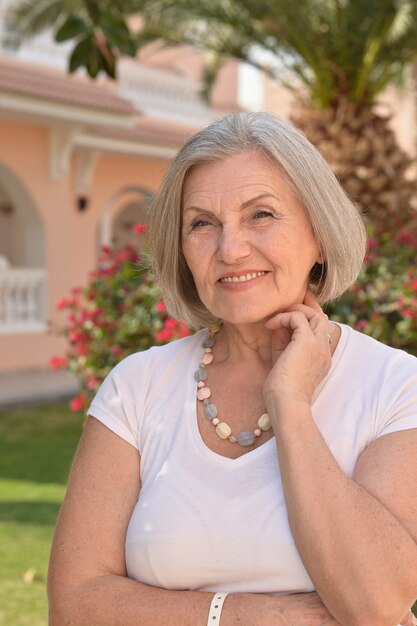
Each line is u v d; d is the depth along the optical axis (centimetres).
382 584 173
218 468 196
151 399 213
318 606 183
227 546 188
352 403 197
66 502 206
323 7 960
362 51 971
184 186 210
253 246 201
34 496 673
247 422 204
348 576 174
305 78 1027
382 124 997
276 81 1077
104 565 200
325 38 973
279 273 202
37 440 923
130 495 206
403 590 175
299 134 204
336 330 211
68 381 1358
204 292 208
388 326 647
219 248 202
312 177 201
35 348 1462
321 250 208
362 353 204
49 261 1479
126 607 190
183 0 1001
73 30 447
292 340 198
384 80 1000
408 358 202
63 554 200
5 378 1373
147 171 1714
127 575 201
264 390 193
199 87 1859
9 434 960
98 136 1489
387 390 196
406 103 1972
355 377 200
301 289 212
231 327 214
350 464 191
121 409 213
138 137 1560
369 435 193
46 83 1301
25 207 1455
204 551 189
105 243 1802
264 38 1027
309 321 205
